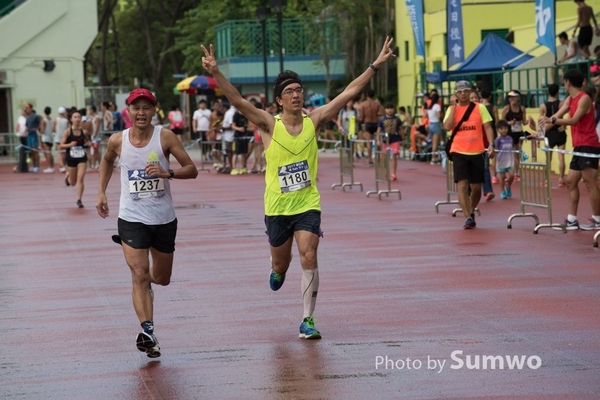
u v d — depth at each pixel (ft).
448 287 47.62
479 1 175.52
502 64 144.36
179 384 32.83
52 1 190.70
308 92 223.92
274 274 41.01
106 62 323.16
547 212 71.92
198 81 197.16
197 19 251.19
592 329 38.29
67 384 33.35
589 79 108.47
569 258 54.80
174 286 50.31
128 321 42.78
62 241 70.03
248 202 95.04
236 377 33.35
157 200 37.19
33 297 49.14
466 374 32.73
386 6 197.47
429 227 70.33
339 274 52.29
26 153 155.02
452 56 143.33
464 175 67.72
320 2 207.72
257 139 135.13
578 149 64.03
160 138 37.32
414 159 144.25
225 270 54.80
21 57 190.49
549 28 112.37
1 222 83.87
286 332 39.58
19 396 32.12
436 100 136.36
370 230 69.82
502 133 86.48
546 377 32.12
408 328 39.40
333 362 34.76
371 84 213.25
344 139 161.58
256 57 222.69
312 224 38.70
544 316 40.75
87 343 39.01
